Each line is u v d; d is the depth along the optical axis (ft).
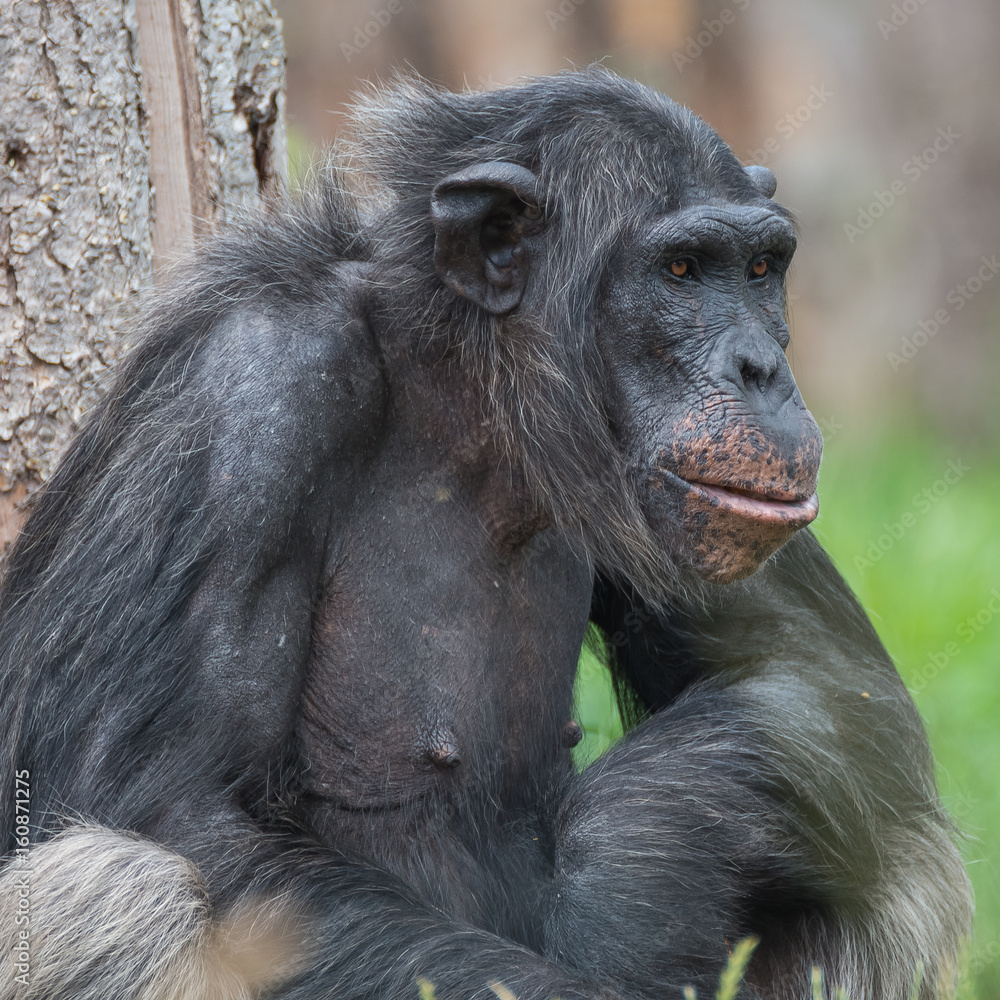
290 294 31.30
